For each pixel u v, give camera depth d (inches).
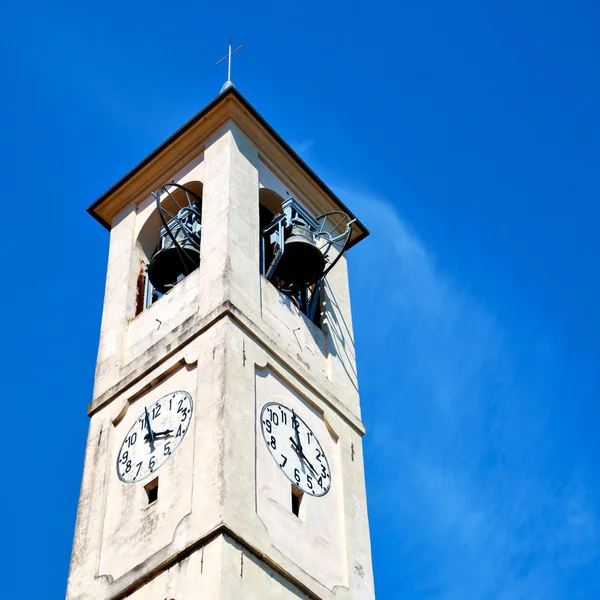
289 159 2107.5
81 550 1685.5
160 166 2100.1
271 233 1983.3
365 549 1752.0
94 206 2144.4
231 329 1761.8
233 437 1642.5
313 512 1708.9
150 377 1804.9
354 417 1902.1
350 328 2057.1
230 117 2044.8
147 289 1998.0
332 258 2140.7
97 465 1774.1
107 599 1594.5
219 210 1924.2
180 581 1531.7
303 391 1827.0
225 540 1530.5
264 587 1544.0
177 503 1624.0
